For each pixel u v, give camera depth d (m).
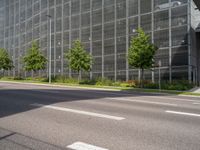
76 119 7.73
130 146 5.12
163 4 32.66
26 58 40.03
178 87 25.05
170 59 31.56
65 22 45.53
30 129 6.42
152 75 32.84
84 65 32.31
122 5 37.06
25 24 57.22
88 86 27.88
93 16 40.91
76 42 32.97
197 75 33.88
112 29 38.16
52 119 7.70
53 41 47.75
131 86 28.08
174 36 31.41
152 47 25.64
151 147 5.08
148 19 34.03
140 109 10.07
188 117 8.37
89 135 5.89
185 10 30.69
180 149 4.99
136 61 25.45
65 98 13.74
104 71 38.78
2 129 6.42
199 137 5.84
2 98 13.20
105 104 11.45
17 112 8.91
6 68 51.84
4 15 65.44
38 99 12.97
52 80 38.81
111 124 7.09
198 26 32.97
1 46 66.62
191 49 30.73
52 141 5.40
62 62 45.50
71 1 44.50
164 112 9.39
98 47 39.91
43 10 50.78
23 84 30.25
